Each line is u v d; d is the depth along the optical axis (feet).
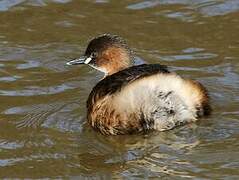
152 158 43.62
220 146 44.14
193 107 46.19
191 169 42.24
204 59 56.75
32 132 47.88
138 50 58.59
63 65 57.16
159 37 60.39
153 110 45.29
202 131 45.62
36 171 43.57
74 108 50.57
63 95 52.60
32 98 52.21
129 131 45.83
